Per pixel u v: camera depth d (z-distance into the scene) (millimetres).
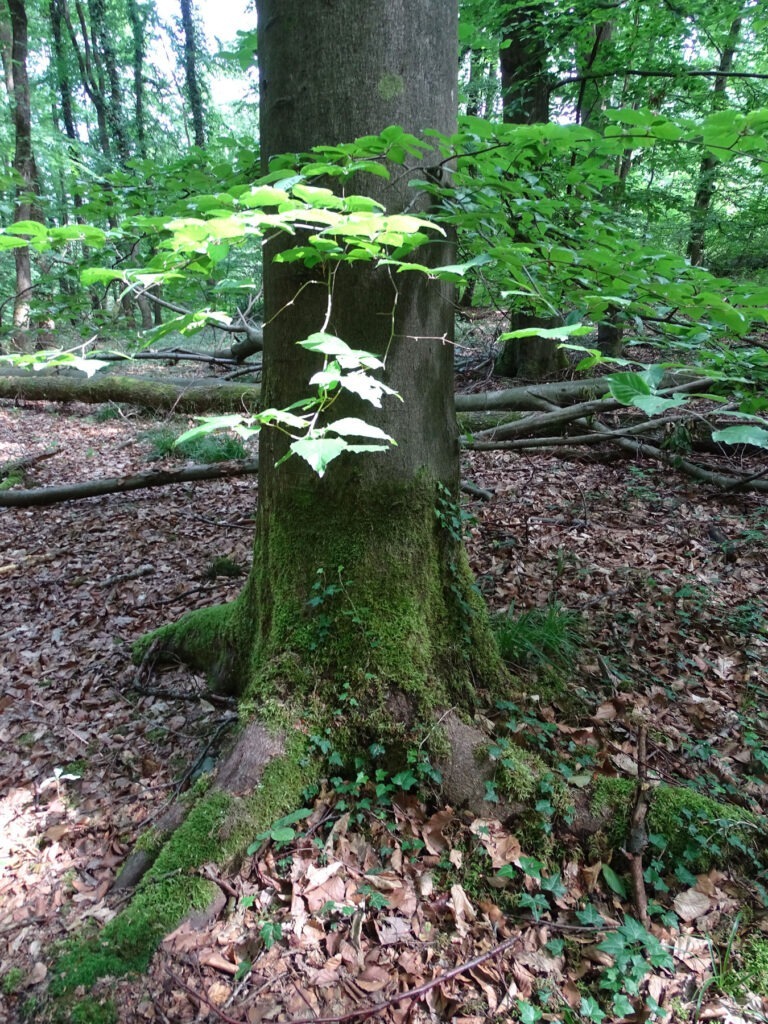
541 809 2355
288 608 2689
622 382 1146
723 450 6758
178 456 8172
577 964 2018
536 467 7109
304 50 2131
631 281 2129
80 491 6605
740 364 2516
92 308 5137
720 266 10461
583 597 4180
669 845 2293
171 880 2201
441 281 2463
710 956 2008
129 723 3367
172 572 5109
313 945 2066
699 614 4016
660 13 6773
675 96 7219
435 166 2172
